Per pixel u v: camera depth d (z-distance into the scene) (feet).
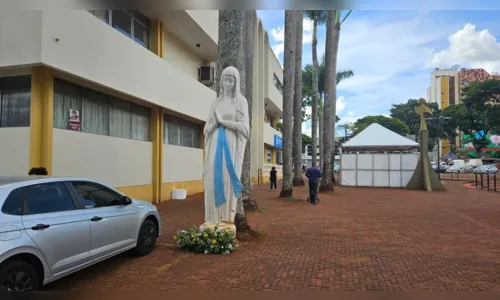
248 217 36.40
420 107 77.10
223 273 18.48
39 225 14.19
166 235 27.43
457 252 22.97
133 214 20.39
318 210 42.34
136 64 41.68
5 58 28.91
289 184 54.49
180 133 59.36
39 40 28.14
